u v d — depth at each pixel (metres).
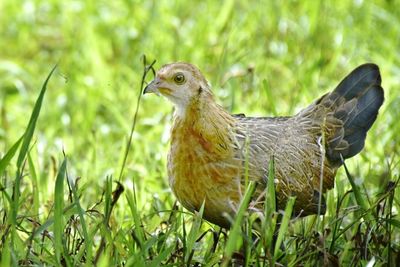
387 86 15.51
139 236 10.05
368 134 14.06
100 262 9.39
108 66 17.45
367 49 16.84
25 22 18.88
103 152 14.20
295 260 10.01
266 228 9.79
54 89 17.02
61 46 18.59
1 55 18.61
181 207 11.80
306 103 14.90
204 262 10.36
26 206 11.45
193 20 18.06
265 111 14.93
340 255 10.47
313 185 11.27
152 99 15.68
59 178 9.59
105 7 18.78
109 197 10.12
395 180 11.59
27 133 9.69
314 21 17.48
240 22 17.56
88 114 15.36
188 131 10.44
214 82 15.34
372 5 17.80
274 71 16.70
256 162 10.68
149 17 17.80
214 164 10.42
